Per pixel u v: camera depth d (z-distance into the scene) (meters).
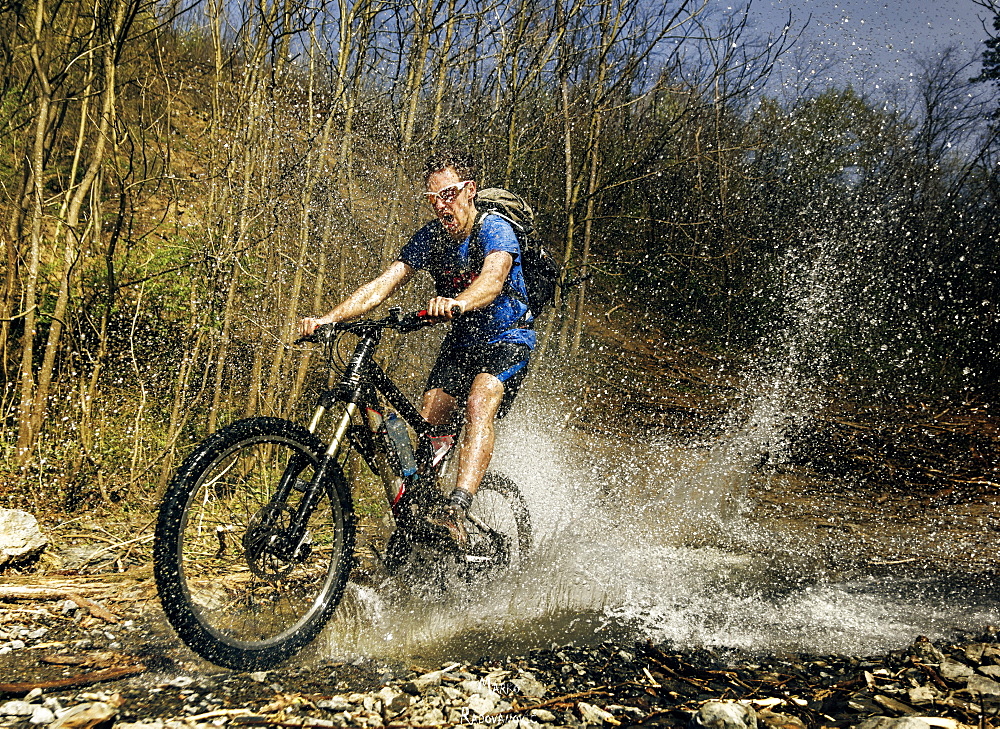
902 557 4.44
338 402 2.89
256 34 4.23
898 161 10.23
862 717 2.41
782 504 5.59
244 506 3.26
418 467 3.18
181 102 4.66
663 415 7.59
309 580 2.87
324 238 4.48
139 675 2.49
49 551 3.40
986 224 10.41
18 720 2.16
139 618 2.91
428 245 3.36
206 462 2.45
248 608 2.95
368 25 4.59
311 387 4.59
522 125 6.90
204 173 4.51
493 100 6.32
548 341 7.35
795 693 2.59
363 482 4.23
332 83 4.61
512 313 3.31
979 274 10.11
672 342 9.31
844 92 9.59
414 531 3.16
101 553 3.43
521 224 3.32
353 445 3.03
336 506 2.82
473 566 3.35
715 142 9.16
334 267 4.66
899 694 2.58
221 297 4.32
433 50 5.33
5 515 3.33
